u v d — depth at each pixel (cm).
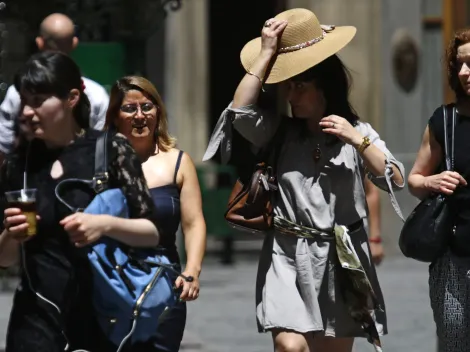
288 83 1406
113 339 1145
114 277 1121
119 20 2645
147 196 1134
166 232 1348
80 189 1125
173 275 1281
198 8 3697
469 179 1387
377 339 1384
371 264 1412
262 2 4112
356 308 1376
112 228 1091
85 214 1082
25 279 1138
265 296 1387
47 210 1123
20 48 2783
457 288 1392
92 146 1141
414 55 3725
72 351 1140
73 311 1140
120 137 1152
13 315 1144
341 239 1362
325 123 1359
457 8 3903
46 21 1839
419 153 1438
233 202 1406
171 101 3697
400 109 3731
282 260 1393
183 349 2172
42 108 1113
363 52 3669
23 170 1136
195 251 1357
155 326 1154
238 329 2402
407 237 1405
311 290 1370
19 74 1118
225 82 4112
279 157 1403
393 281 3186
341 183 1388
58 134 1130
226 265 3600
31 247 1130
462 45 1387
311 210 1378
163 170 1373
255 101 1395
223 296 2909
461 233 1384
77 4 2614
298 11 1420
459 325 1394
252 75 1391
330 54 1385
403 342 2231
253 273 3397
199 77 3716
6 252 1170
